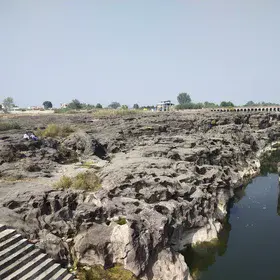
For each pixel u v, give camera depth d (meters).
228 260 22.80
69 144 38.12
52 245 17.19
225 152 43.72
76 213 19.20
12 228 17.03
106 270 17.45
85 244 17.94
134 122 64.75
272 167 54.22
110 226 18.73
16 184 23.14
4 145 30.77
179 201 23.88
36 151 33.28
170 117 75.50
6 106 146.25
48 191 21.11
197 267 21.75
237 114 83.06
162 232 18.81
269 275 20.67
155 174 26.16
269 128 78.56
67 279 15.76
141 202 21.38
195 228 24.41
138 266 17.38
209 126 66.69
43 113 122.25
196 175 29.64
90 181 24.66
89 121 70.94
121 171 26.39
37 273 14.95
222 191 30.81
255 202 36.22
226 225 28.95
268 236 26.77
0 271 13.92
